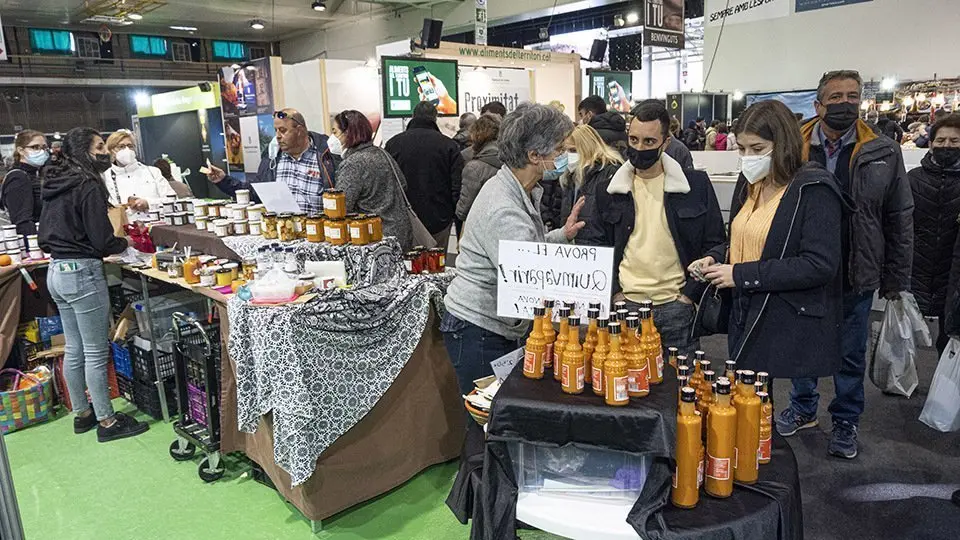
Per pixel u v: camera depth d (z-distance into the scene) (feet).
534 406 4.53
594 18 50.57
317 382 7.57
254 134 22.50
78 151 10.16
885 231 8.35
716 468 4.61
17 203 12.78
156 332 11.01
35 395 11.37
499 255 5.33
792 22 35.22
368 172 9.87
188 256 9.66
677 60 65.10
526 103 6.00
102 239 10.09
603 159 9.30
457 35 52.06
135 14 42.73
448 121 22.34
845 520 7.77
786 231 6.11
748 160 6.31
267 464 8.67
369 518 8.32
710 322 6.72
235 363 8.02
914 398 11.08
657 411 4.36
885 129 21.57
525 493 4.81
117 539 8.05
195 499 8.91
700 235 7.11
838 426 9.23
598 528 4.39
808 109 35.14
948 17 30.42
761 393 4.74
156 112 29.81
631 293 7.16
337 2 47.75
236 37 58.03
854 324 8.62
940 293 10.62
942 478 8.61
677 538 4.22
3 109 47.01
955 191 10.19
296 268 8.43
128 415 11.23
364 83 23.26
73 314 10.63
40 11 42.42
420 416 8.90
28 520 8.50
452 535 7.93
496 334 6.40
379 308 7.93
